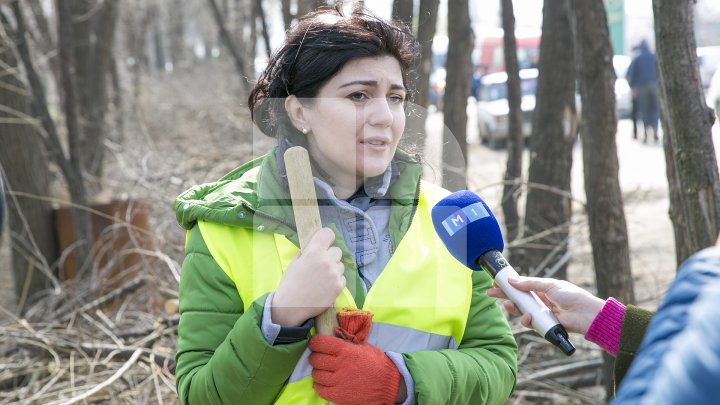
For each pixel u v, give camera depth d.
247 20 21.91
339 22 3.02
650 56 22.09
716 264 1.58
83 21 12.24
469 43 8.30
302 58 2.98
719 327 1.43
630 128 25.52
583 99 5.71
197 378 2.90
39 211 9.12
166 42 37.31
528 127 18.41
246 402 2.83
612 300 3.06
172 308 7.29
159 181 10.87
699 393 1.38
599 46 5.59
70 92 8.90
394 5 6.56
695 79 4.30
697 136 4.28
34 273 9.13
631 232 12.63
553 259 8.03
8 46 8.84
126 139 16.16
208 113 18.67
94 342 6.77
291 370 2.82
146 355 6.48
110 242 8.24
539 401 6.63
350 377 2.78
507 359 3.16
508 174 8.35
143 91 22.05
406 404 2.82
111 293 7.65
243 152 13.63
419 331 2.97
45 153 9.29
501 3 8.12
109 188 11.70
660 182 16.83
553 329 2.91
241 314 2.99
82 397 5.55
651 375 1.46
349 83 2.94
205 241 3.02
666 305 1.58
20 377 6.56
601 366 6.56
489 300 3.25
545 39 7.95
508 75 8.24
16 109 8.92
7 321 8.14
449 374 2.88
